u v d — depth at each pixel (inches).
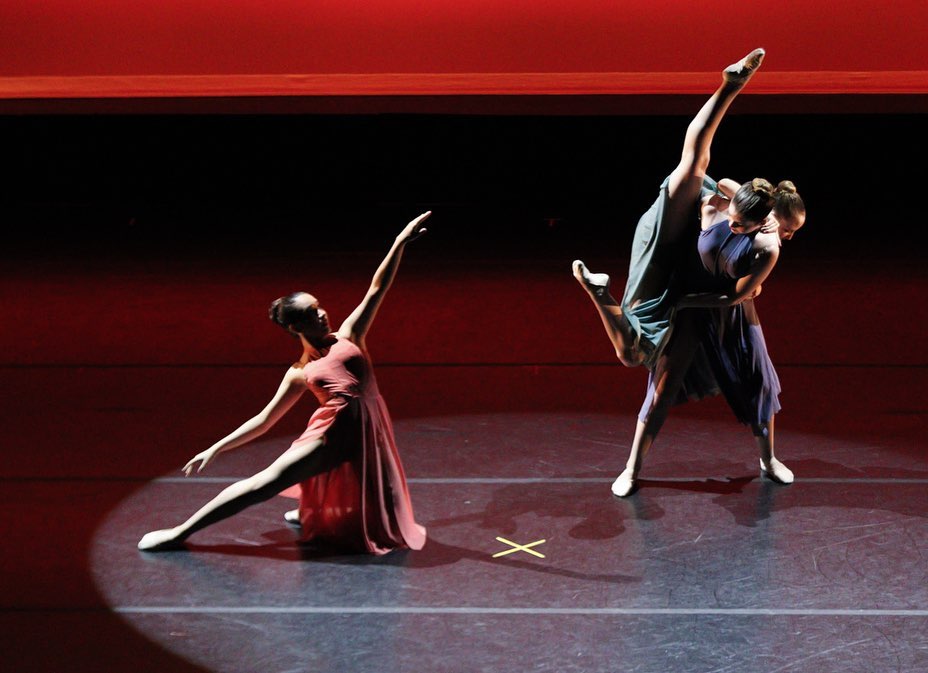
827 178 914.7
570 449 490.3
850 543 406.3
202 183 933.8
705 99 865.5
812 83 853.8
